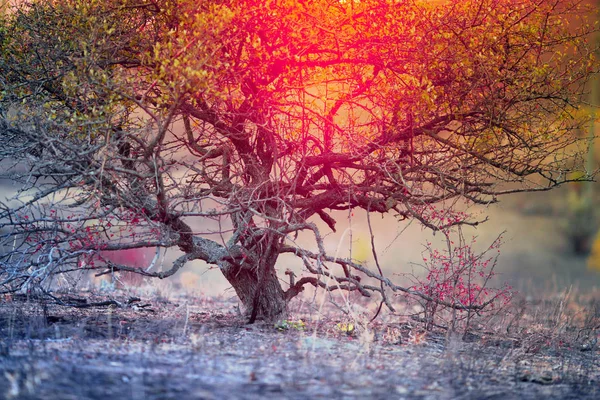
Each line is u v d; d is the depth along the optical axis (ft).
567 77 40.91
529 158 41.81
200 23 32.86
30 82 39.17
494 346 39.86
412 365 31.45
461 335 41.06
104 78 33.53
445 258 42.86
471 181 42.50
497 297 47.85
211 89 33.91
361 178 43.19
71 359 28.07
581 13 40.83
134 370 26.61
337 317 47.50
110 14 37.96
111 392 23.02
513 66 40.65
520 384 29.78
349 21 38.29
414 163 42.14
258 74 39.11
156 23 38.47
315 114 40.45
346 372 28.91
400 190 41.32
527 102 41.39
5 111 37.96
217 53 36.04
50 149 36.09
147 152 35.04
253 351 32.45
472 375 30.50
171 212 37.32
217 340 34.65
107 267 37.96
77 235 37.11
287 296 42.91
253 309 40.70
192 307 51.42
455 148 40.98
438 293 43.06
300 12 37.11
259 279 40.14
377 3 37.93
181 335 35.47
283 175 40.19
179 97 34.09
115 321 39.24
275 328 39.88
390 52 38.32
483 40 38.58
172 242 38.17
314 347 33.88
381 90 40.22
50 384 23.47
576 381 31.45
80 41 36.19
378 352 34.27
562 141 42.09
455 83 40.01
